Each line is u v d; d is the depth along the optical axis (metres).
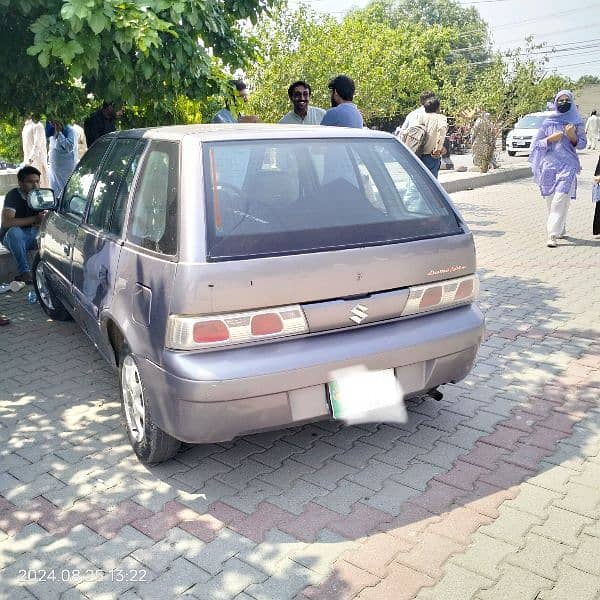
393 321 3.45
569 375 4.74
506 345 5.34
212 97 7.26
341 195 3.54
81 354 5.34
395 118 31.58
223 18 6.16
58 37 4.67
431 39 40.84
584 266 7.74
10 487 3.54
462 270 3.64
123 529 3.17
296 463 3.70
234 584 2.80
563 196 8.55
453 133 30.09
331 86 7.01
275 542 3.05
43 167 11.02
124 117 7.57
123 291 3.57
